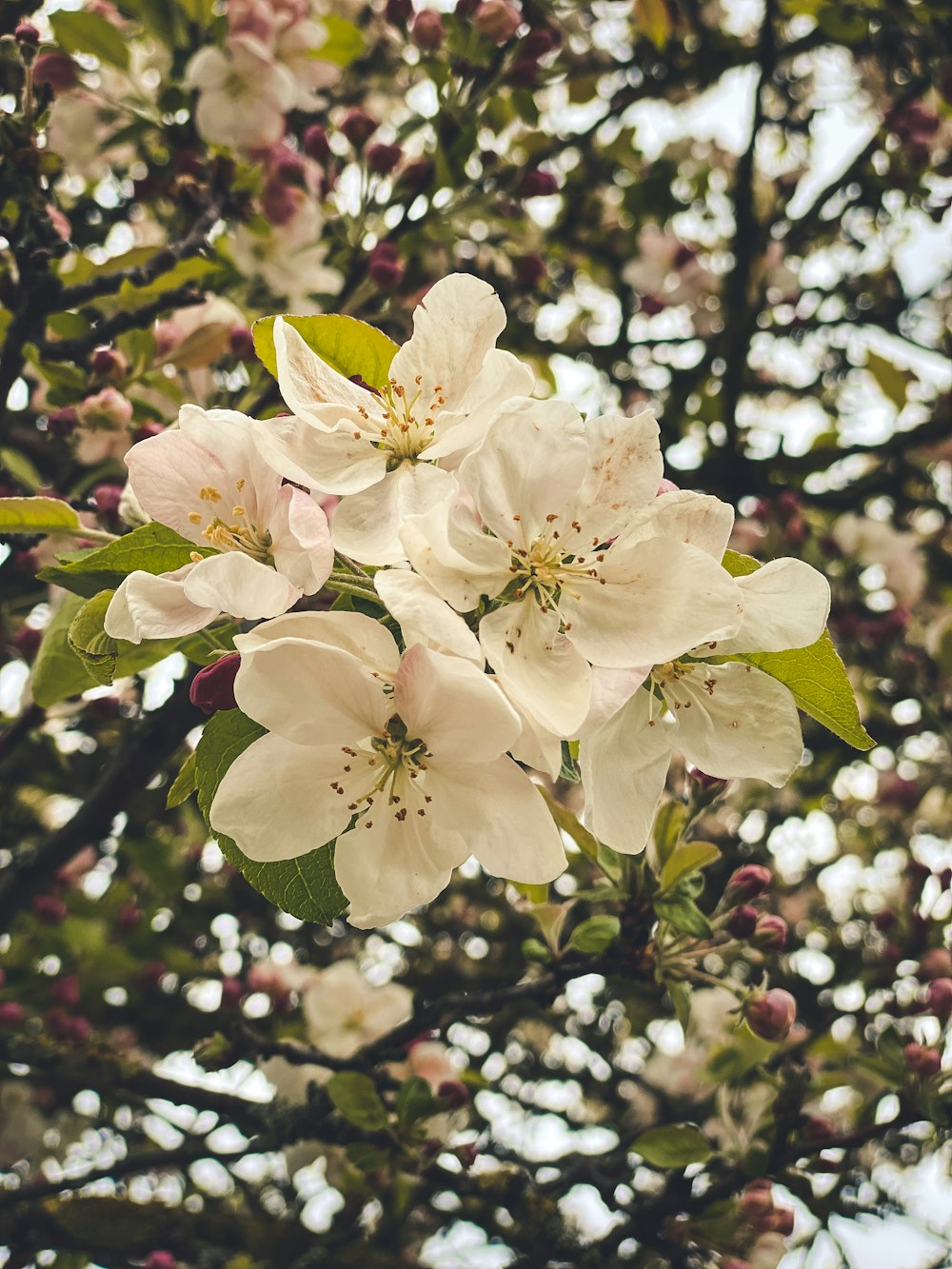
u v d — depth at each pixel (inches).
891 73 23.9
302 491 8.4
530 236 22.4
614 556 8.3
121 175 20.1
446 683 7.8
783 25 25.8
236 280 16.8
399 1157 13.5
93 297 13.4
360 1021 17.4
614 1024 23.7
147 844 21.3
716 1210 13.4
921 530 29.0
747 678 8.9
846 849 25.6
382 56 21.6
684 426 25.2
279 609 8.1
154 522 8.8
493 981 22.6
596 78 25.9
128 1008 21.0
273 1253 16.2
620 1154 15.4
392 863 8.3
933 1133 15.1
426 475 8.4
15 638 15.6
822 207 24.8
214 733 8.6
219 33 16.5
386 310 16.8
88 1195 16.1
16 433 18.2
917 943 17.2
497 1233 15.5
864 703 23.7
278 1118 14.8
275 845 8.2
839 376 27.6
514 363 8.5
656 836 11.7
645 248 25.8
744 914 11.9
